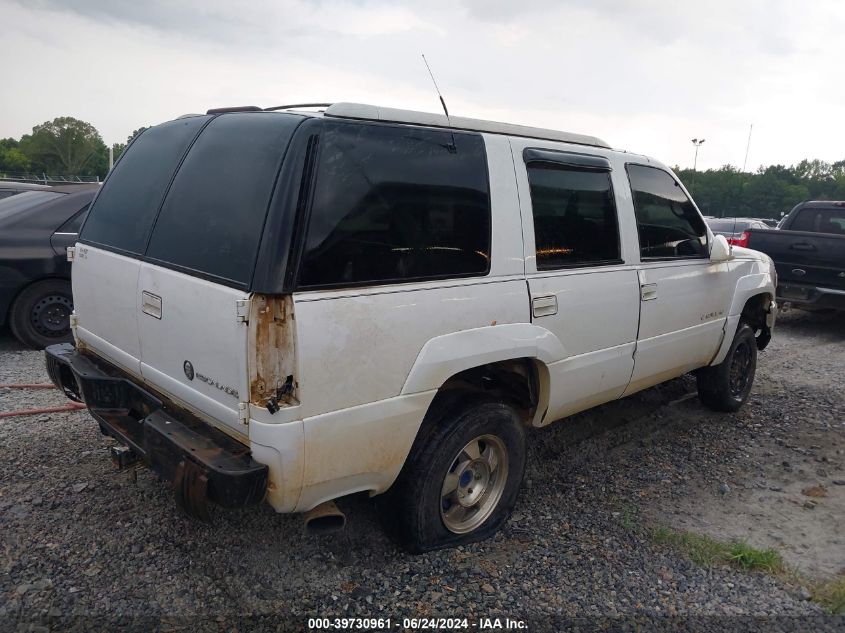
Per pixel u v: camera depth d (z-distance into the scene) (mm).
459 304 3082
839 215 9938
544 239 3578
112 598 2887
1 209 6777
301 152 2609
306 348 2531
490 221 3270
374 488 2967
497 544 3494
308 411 2574
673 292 4488
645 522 3799
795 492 4262
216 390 2705
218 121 3166
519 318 3375
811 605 3084
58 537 3289
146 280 3074
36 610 2779
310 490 2686
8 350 6645
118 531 3371
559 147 3807
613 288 3965
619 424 5320
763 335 6047
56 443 4340
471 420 3221
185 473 2660
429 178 3025
